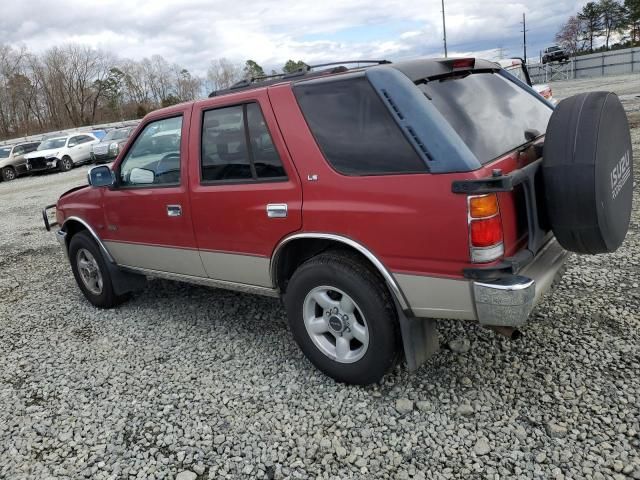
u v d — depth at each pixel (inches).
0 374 152.9
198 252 148.6
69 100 3115.2
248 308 178.9
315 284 120.8
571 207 97.5
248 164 130.1
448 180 97.0
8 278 257.3
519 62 433.7
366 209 108.0
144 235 164.1
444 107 107.0
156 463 107.8
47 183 750.5
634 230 205.3
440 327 146.7
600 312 144.4
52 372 150.4
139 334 169.0
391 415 113.7
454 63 120.8
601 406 107.7
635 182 273.4
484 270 95.9
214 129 136.6
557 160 97.7
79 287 209.0
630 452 95.3
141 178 161.9
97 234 182.7
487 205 94.5
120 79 3213.6
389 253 106.8
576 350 128.0
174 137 148.9
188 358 149.1
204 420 119.7
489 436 103.9
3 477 108.5
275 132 122.3
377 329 113.1
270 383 131.3
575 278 167.5
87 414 127.3
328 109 114.5
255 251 132.6
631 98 675.4
